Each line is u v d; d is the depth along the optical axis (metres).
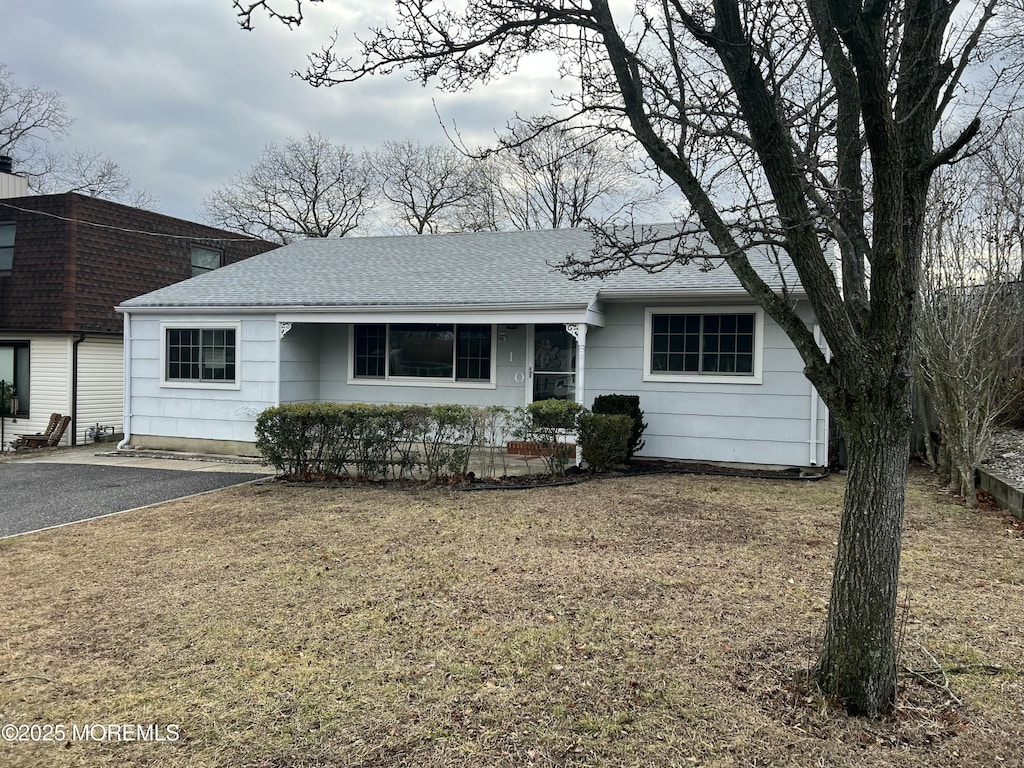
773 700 3.25
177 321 12.15
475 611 4.43
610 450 9.42
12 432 15.38
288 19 3.71
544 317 9.84
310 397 12.33
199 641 4.00
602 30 3.54
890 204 2.84
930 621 4.25
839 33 2.70
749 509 7.40
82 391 15.07
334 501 7.98
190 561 5.61
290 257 14.73
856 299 3.20
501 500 7.91
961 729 3.01
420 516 7.12
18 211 15.23
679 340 10.51
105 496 8.49
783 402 9.95
